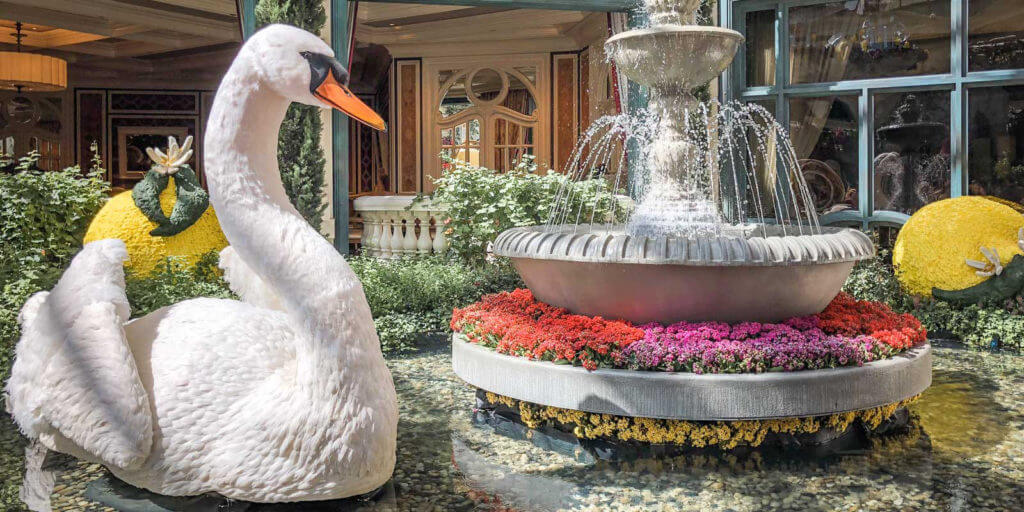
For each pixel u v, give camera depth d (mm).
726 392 3521
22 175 7102
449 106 15109
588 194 8266
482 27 13750
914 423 4102
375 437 2768
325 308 2678
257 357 2977
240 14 8250
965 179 7785
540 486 3260
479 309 4664
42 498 3062
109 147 16438
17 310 5031
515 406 4051
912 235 6719
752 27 8992
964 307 6305
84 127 16297
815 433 3717
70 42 13703
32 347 2973
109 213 6672
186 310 3217
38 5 11094
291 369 2938
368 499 3074
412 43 14586
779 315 4062
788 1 8680
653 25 5848
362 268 7191
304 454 2719
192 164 16812
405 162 15141
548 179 8203
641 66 5621
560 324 4047
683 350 3607
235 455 2756
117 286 3016
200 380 2861
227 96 2725
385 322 6320
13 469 3412
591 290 4102
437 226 8492
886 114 8219
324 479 2746
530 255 4141
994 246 6367
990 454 3598
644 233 5574
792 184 8812
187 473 2812
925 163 8016
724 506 3041
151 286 5988
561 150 14500
